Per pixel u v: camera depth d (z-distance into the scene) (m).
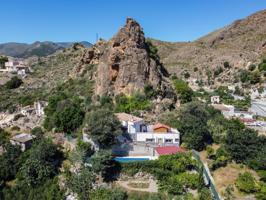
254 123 88.69
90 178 59.12
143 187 58.19
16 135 85.25
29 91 133.50
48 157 67.44
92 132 63.97
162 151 64.12
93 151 66.31
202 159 64.88
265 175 57.22
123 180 60.56
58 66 162.62
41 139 79.12
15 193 65.12
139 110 81.94
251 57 187.38
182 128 71.12
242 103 120.44
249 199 53.41
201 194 53.34
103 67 94.25
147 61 92.56
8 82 144.25
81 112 81.56
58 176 65.94
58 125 81.25
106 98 87.06
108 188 57.94
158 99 85.88
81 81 109.81
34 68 170.50
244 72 168.12
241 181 55.94
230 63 191.00
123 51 91.75
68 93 103.31
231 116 94.31
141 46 96.12
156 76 91.88
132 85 88.19
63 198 59.75
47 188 62.94
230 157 64.19
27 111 105.38
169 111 82.94
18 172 70.94
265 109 113.38
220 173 60.94
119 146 66.62
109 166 60.22
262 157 60.91
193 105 80.62
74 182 59.41
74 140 74.06
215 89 156.25
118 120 68.19
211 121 77.62
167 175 59.09
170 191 55.47
